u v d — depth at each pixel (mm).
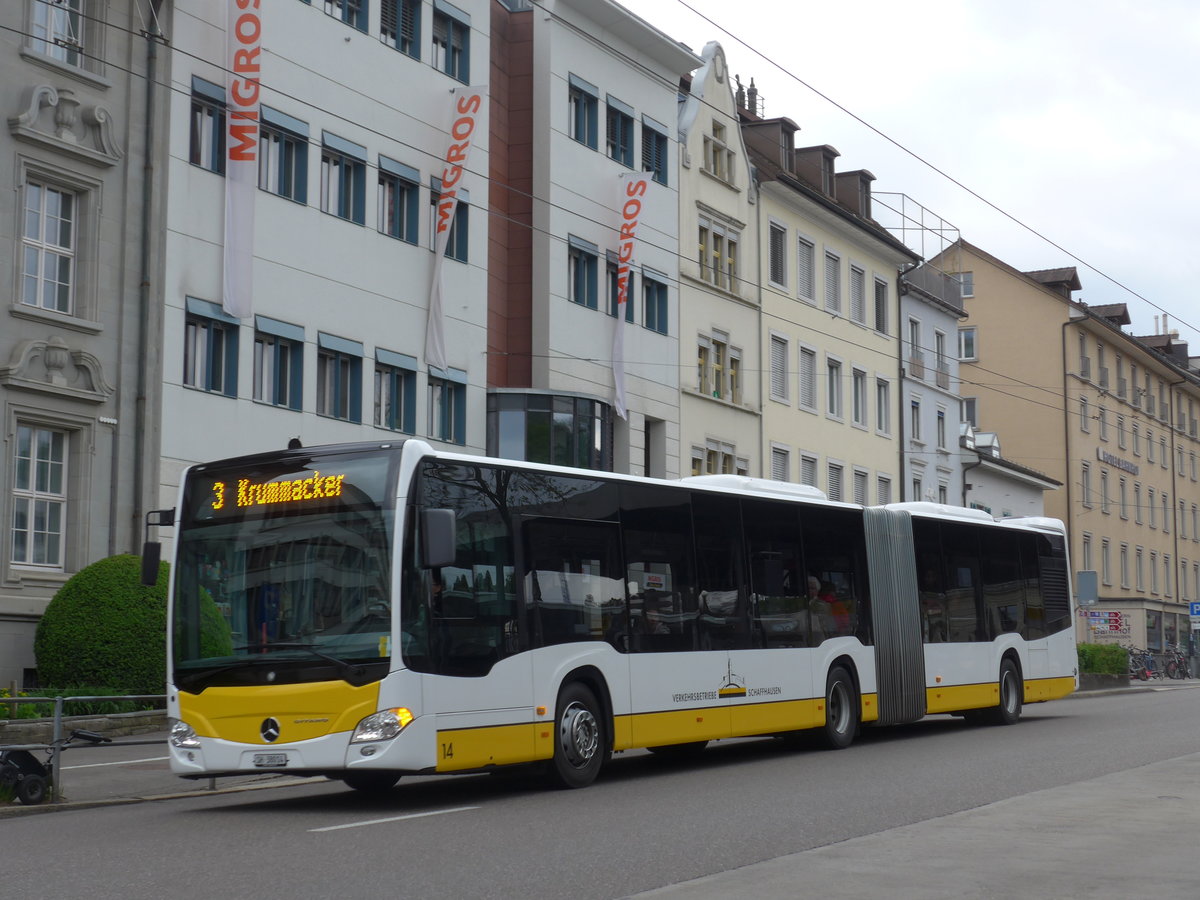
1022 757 18406
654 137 42875
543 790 15016
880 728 25094
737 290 46375
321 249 30609
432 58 34062
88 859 10281
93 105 25891
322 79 30781
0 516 23781
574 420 36281
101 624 22797
